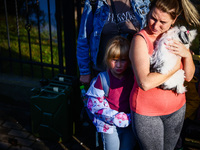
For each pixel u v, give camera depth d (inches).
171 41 70.5
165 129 81.7
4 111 160.4
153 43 73.0
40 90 131.7
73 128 138.3
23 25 271.4
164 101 75.1
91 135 140.3
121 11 97.0
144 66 69.6
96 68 109.4
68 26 132.0
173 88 74.7
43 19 279.3
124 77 86.0
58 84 132.1
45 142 135.9
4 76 182.5
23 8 289.1
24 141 136.1
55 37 254.4
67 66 141.9
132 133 95.0
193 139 131.0
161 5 66.1
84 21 104.0
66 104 125.7
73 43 135.6
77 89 136.6
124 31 98.4
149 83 68.8
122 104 87.6
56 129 132.0
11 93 171.5
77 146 133.0
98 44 101.7
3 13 288.4
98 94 87.5
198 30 116.7
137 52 70.5
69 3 127.3
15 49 236.2
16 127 146.7
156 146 80.5
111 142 93.2
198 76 116.5
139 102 76.0
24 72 203.9
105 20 98.3
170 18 68.2
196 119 123.8
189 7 69.9
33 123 135.0
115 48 81.3
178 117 79.3
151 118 76.2
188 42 73.5
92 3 100.7
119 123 86.3
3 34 258.1
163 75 69.8
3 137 138.7
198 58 100.4
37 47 237.9
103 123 90.1
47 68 209.6
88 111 99.7
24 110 161.2
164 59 68.9
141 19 96.2
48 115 129.6
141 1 96.3
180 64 74.9
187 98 110.0
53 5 294.5
